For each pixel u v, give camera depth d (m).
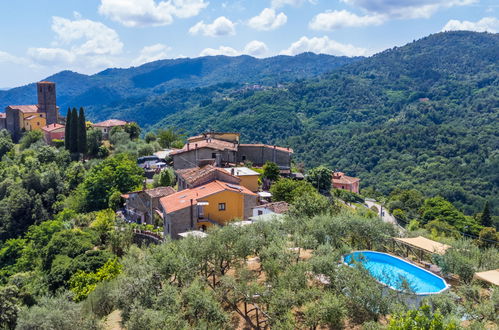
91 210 69.25
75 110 94.31
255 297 21.22
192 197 43.12
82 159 94.56
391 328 16.53
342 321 19.91
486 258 30.00
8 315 28.55
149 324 18.36
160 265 24.44
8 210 71.62
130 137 114.38
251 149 82.88
